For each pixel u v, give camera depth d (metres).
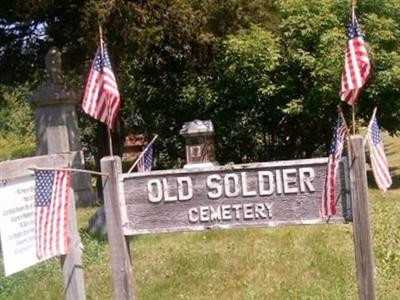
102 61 4.08
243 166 3.85
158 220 4.00
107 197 4.03
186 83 16.41
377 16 13.43
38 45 14.83
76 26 13.64
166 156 17.05
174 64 16.52
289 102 14.25
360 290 3.67
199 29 13.88
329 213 3.66
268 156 15.90
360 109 13.59
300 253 7.23
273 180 3.82
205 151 13.17
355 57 3.67
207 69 15.45
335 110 13.84
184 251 7.67
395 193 11.57
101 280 6.87
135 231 4.03
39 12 13.26
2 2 13.94
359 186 3.63
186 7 13.26
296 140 15.62
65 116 13.67
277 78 14.29
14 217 3.83
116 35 13.12
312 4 13.66
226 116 15.44
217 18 14.30
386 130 14.27
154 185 4.00
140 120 17.39
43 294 6.66
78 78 14.15
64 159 4.24
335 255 7.06
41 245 3.86
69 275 4.21
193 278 6.74
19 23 14.62
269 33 14.02
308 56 13.46
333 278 6.40
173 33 13.80
